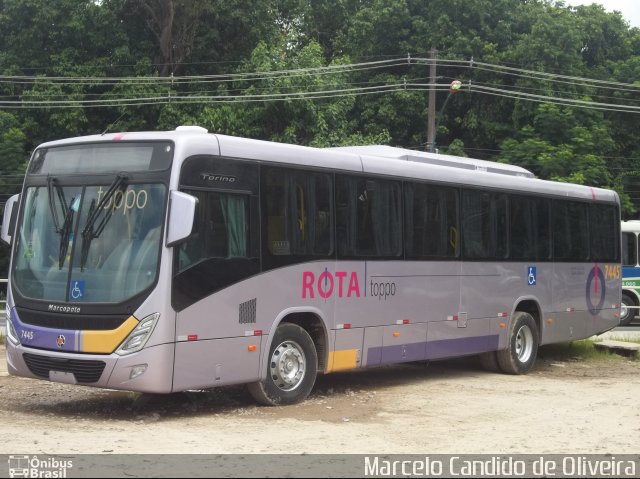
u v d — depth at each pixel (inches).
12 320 406.0
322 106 1284.4
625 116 1419.8
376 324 483.2
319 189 453.4
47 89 1270.9
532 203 620.7
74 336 381.1
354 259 470.3
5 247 1299.2
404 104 1406.3
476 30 1450.5
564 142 1299.2
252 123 1278.3
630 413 434.9
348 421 397.1
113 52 1312.7
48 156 416.2
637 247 1098.7
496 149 1417.3
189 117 1238.9
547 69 1373.0
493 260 577.6
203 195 393.4
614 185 1360.7
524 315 605.9
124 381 371.6
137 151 392.2
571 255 660.1
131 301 373.7
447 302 536.1
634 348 722.2
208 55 1359.5
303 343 441.1
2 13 1314.0
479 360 616.1
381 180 493.0
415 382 546.6
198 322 386.0
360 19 1486.2
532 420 411.5
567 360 695.1
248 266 410.6
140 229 381.7
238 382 407.2
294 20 1595.7
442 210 537.0
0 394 467.8
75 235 394.3
